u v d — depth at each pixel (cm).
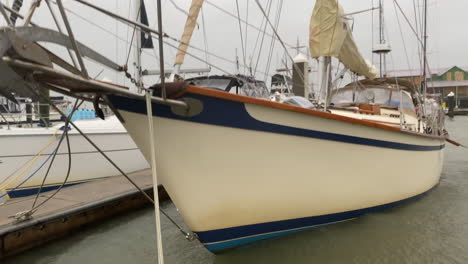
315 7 486
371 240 397
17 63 182
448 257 366
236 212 327
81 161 728
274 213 351
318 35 483
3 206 527
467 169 923
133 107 271
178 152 288
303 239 388
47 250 445
